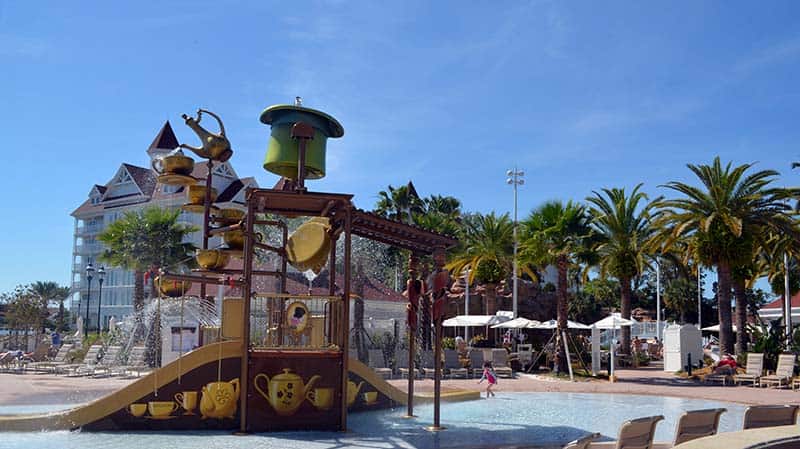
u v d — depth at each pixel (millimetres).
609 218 36188
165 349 22266
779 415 7516
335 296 12141
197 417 11492
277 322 14281
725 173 29391
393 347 30328
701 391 22438
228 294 26953
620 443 6492
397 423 12906
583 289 77875
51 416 11227
